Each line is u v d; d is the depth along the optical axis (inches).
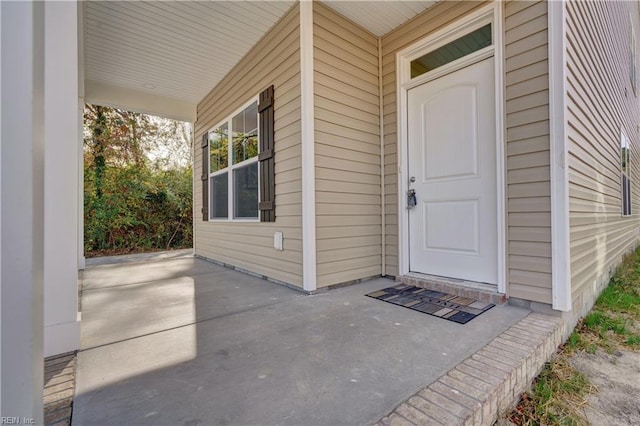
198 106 226.1
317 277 113.0
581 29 104.1
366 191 131.0
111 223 285.4
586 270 108.0
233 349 66.1
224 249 184.1
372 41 135.0
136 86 195.9
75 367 58.6
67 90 67.7
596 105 127.5
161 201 317.1
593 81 121.9
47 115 65.9
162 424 42.3
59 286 65.2
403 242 128.4
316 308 94.2
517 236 92.9
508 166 94.8
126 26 133.5
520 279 92.3
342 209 121.7
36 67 20.5
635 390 67.2
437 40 117.1
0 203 18.9
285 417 43.4
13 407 18.9
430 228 120.9
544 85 87.4
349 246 123.9
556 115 84.9
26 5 20.3
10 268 19.1
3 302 18.8
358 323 80.7
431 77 119.0
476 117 106.3
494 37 98.4
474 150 106.9
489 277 102.7
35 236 20.1
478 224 105.8
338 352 63.9
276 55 130.6
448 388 50.3
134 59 161.8
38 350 20.2
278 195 129.2
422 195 123.6
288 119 122.3
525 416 56.1
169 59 161.2
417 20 123.3
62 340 64.6
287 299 104.9
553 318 83.2
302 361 60.1
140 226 304.0
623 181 212.2
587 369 75.0
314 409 45.1
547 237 86.8
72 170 67.7
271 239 134.6
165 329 78.2
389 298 103.8
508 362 59.2
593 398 64.4
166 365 59.1
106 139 294.8
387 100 134.9
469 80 108.3
